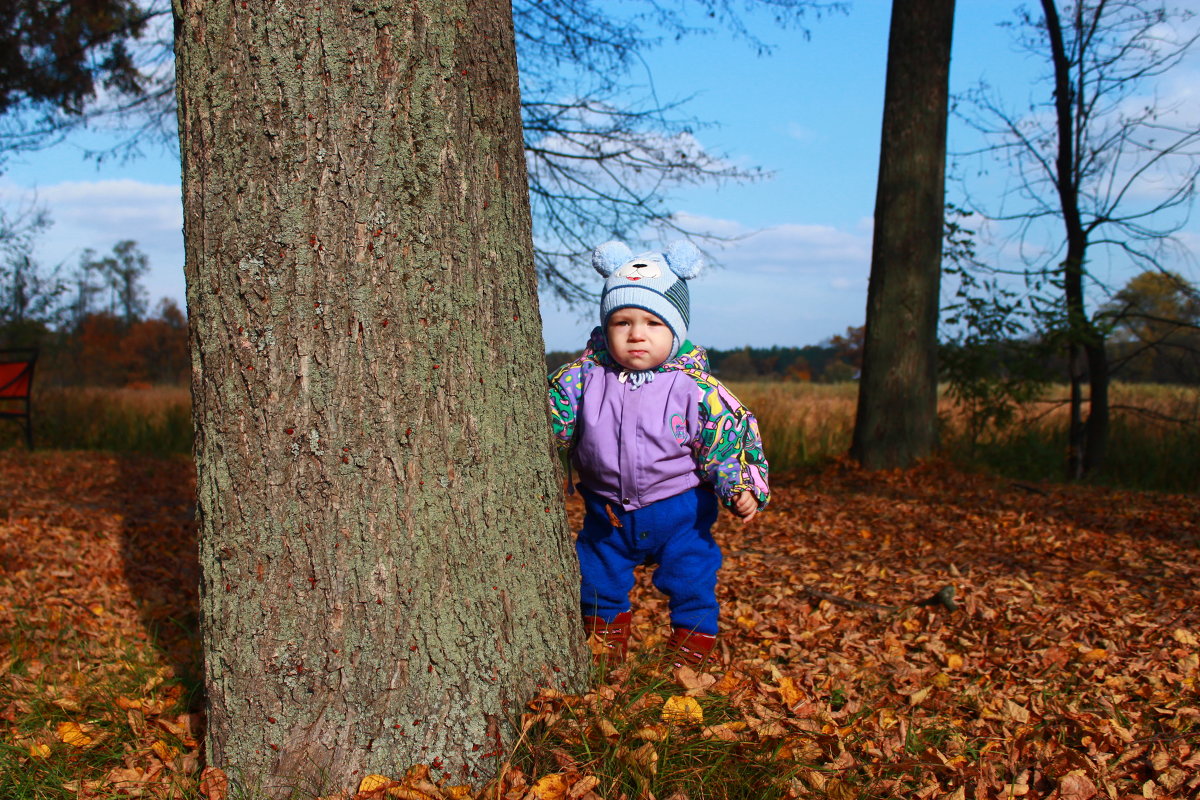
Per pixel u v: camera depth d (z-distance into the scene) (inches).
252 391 78.6
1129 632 143.7
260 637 80.3
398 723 81.9
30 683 114.7
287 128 76.9
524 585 89.6
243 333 78.4
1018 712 108.8
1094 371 423.2
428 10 80.0
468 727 84.4
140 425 550.9
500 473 87.4
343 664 80.7
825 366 1836.9
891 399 355.3
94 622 150.7
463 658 84.4
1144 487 406.3
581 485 115.3
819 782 83.2
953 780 89.4
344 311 78.9
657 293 108.0
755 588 182.1
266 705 80.7
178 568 199.6
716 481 109.3
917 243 352.8
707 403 107.9
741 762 84.4
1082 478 422.6
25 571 181.9
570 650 95.3
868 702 113.5
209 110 77.1
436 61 80.7
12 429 537.0
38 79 324.5
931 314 357.4
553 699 89.1
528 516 90.5
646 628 143.0
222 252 78.0
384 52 78.5
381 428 80.4
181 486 353.7
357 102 77.9
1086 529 241.0
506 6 88.7
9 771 88.2
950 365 404.5
